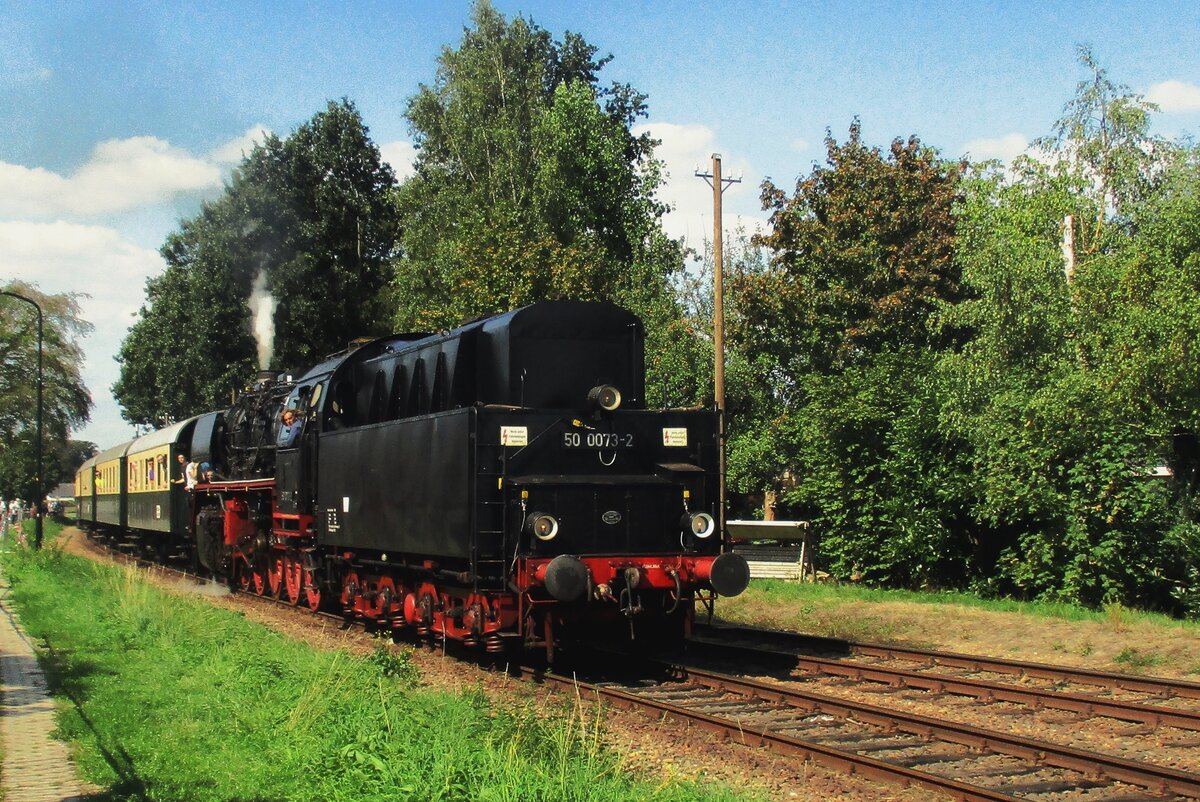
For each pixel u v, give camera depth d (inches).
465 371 536.4
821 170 1132.5
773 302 1090.7
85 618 641.0
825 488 874.8
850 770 317.7
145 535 1346.0
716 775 318.7
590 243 1354.6
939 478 800.3
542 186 1432.1
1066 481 714.8
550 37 1731.1
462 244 1190.9
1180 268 686.5
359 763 291.4
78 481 2182.6
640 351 541.3
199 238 1643.7
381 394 631.8
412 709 360.2
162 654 503.2
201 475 997.8
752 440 1133.7
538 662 526.6
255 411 865.5
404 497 534.9
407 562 556.1
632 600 468.8
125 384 2561.5
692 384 1195.9
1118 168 904.9
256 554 826.8
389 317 1723.7
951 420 756.6
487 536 461.4
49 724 369.1
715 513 506.6
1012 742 335.3
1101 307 716.7
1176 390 661.3
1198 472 738.2
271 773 295.6
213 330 1620.3
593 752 307.3
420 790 272.7
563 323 522.3
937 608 680.4
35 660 511.8
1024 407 717.3
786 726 379.9
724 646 550.3
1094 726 380.5
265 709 367.6
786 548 1100.5
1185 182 711.1
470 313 1127.6
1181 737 362.9
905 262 1053.8
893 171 1079.0
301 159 1675.7
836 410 852.6
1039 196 874.1
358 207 1691.7
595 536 475.2
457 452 474.3
